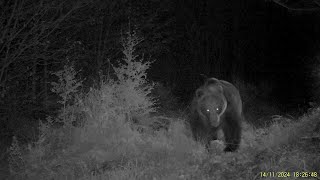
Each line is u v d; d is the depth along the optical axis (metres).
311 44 28.45
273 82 27.36
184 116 15.66
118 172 9.16
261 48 28.34
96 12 17.50
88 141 11.88
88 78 17.22
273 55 29.22
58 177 9.77
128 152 10.95
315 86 23.97
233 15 26.72
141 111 13.65
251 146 9.87
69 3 15.32
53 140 11.98
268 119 17.50
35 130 13.54
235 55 26.67
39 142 10.96
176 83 22.28
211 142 11.15
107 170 9.70
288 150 7.99
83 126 12.87
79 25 16.64
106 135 12.12
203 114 10.64
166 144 11.29
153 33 20.20
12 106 13.28
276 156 7.77
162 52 22.00
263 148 8.71
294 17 28.34
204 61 24.12
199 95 10.73
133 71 13.60
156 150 10.95
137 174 8.98
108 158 10.69
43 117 15.27
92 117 12.76
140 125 13.01
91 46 18.72
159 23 21.14
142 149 11.18
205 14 24.94
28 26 14.41
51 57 14.75
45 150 11.28
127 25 19.39
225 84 11.73
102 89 13.34
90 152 11.05
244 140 11.98
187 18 23.78
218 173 8.02
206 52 24.45
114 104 13.25
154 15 20.06
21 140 12.96
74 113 13.55
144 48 19.73
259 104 21.12
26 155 11.17
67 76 12.84
